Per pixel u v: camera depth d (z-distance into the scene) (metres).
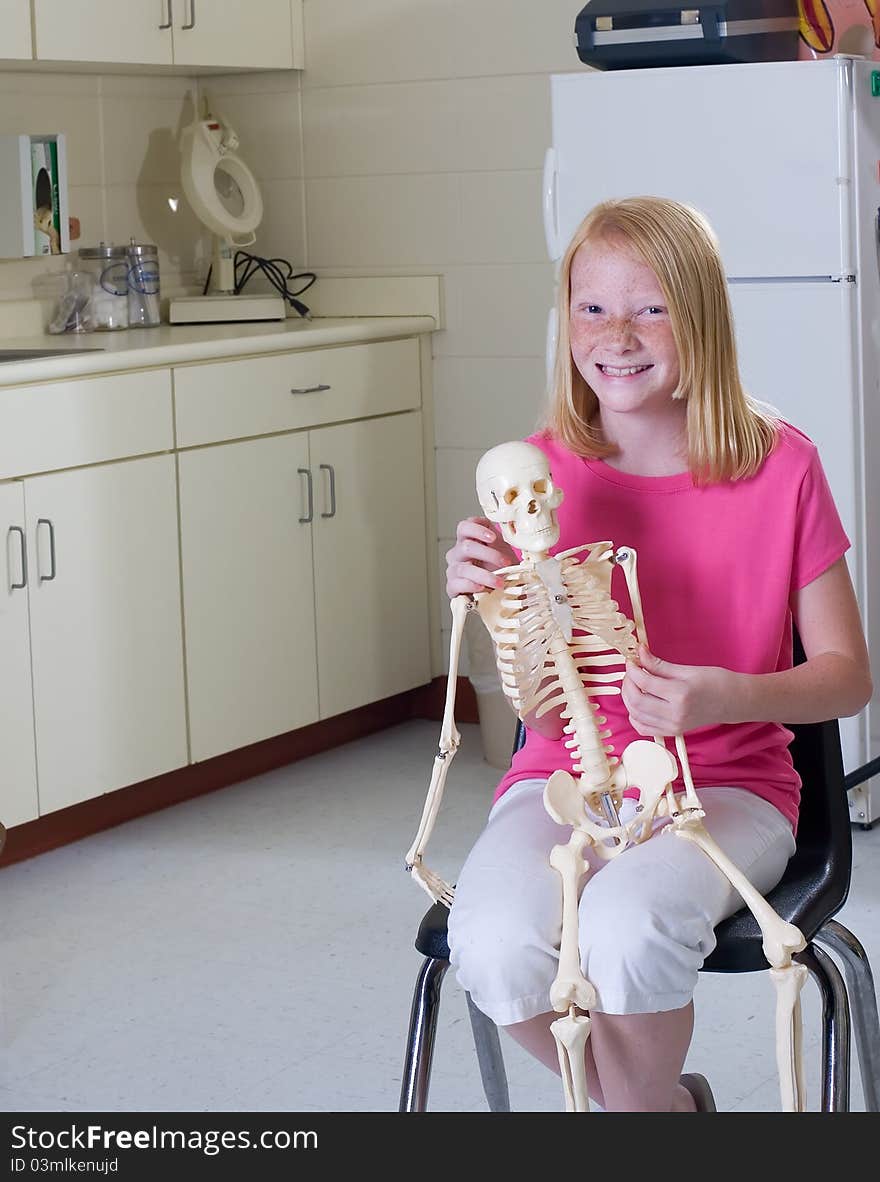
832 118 3.10
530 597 1.57
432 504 4.14
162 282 4.18
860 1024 1.68
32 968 2.75
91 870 3.23
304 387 3.70
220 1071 2.35
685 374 1.63
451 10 3.93
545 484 1.56
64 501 3.16
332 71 4.11
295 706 3.75
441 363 4.09
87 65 3.75
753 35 3.23
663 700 1.52
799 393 3.22
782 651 1.72
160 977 2.70
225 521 3.53
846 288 3.14
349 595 3.88
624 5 3.26
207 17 3.84
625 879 1.47
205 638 3.50
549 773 1.71
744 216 3.21
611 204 1.68
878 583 3.29
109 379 3.23
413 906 2.99
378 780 3.77
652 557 1.69
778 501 1.66
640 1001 1.43
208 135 4.07
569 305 1.70
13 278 3.76
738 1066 2.31
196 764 3.69
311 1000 2.60
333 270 4.20
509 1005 1.47
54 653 3.17
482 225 3.97
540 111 3.86
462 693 4.20
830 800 1.72
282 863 3.24
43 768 3.17
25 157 3.53
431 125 4.00
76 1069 2.37
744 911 1.54
